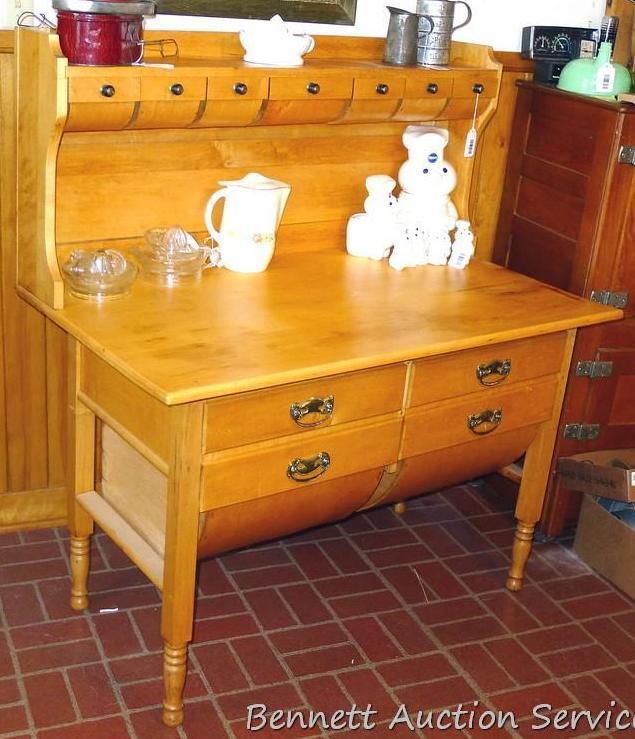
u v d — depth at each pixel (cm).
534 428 274
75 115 218
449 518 329
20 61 223
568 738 236
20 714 228
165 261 247
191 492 207
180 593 216
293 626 268
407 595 286
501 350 251
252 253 260
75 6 210
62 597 270
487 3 306
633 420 314
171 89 226
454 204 300
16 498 293
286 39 244
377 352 219
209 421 203
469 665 259
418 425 241
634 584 291
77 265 236
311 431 221
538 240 311
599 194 284
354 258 286
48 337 279
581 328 293
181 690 227
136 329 220
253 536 231
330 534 312
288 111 249
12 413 283
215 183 268
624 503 314
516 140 316
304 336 224
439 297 260
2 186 255
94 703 234
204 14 257
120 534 238
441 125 297
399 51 268
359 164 290
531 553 312
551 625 278
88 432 250
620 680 258
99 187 250
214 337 219
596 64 290
